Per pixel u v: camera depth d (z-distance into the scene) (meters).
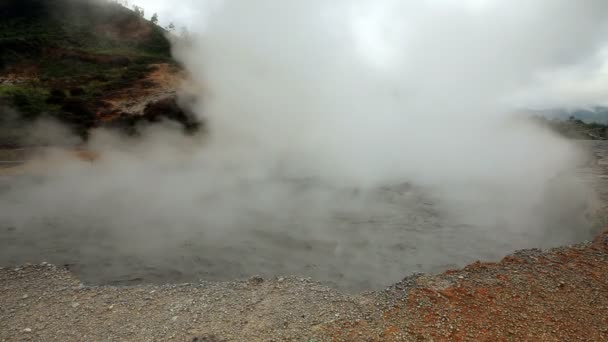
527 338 5.17
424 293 6.33
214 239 10.75
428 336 5.24
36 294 6.71
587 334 5.24
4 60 32.66
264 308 6.08
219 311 6.02
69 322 5.83
